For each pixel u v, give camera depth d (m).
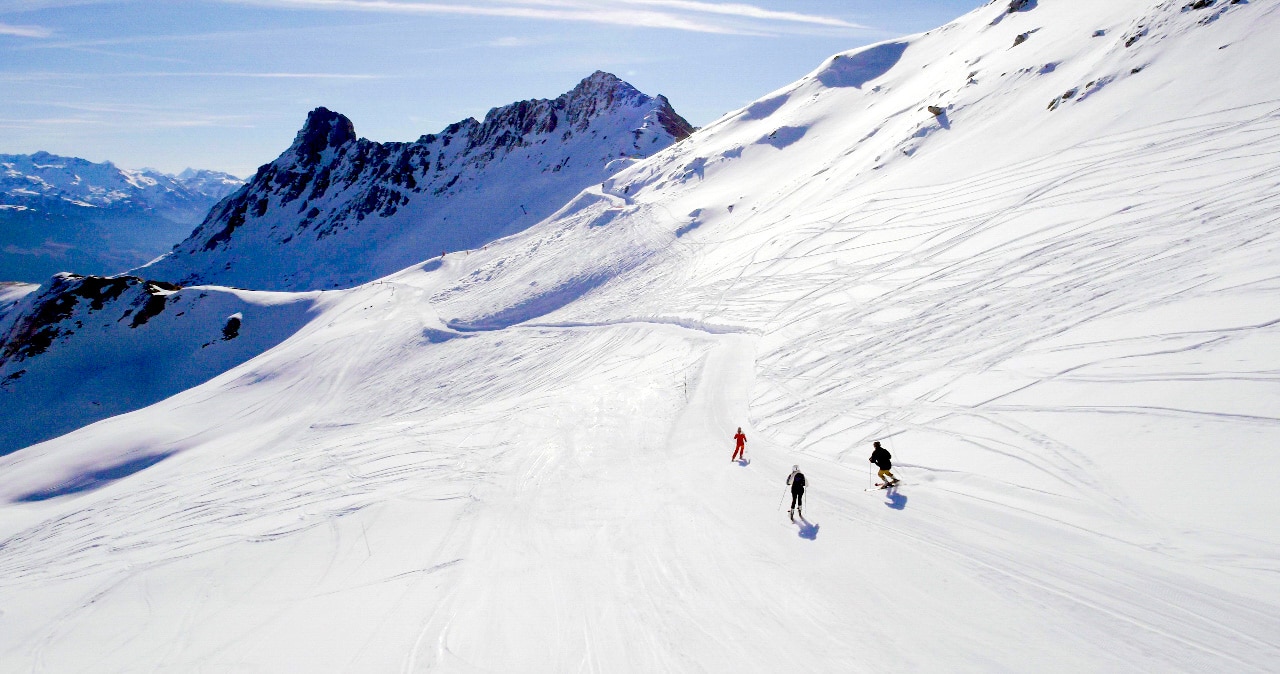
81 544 24.56
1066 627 9.22
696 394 24.97
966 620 9.70
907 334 23.00
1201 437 12.33
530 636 11.16
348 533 18.08
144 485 33.97
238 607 14.77
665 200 80.56
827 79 92.06
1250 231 18.52
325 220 199.50
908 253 31.81
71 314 90.62
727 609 10.95
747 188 71.94
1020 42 52.75
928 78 68.19
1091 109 34.38
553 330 51.28
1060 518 11.96
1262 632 8.55
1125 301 18.11
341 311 81.50
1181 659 8.31
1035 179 31.31
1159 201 23.25
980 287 24.06
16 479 45.12
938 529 12.45
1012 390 16.56
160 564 18.45
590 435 23.38
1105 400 14.52
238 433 49.44
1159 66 32.94
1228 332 14.61
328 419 48.09
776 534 13.34
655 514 15.51
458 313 63.94
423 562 15.25
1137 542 10.84
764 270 41.56
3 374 84.44
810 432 18.78
